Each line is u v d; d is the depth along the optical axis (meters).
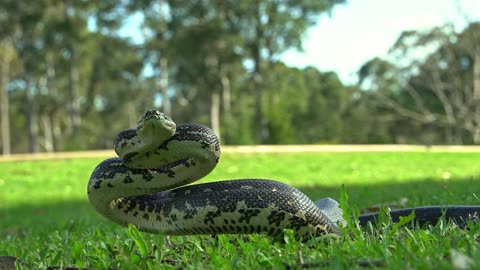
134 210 4.92
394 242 4.18
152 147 4.55
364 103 72.50
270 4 57.34
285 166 25.92
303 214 4.60
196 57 59.12
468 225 4.59
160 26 59.88
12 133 84.44
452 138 70.69
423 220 5.67
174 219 4.75
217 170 24.75
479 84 66.81
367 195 10.32
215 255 4.12
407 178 19.25
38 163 30.02
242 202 4.57
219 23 57.06
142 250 4.20
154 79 74.56
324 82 78.31
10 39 64.12
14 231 9.88
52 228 8.73
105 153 33.31
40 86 74.25
